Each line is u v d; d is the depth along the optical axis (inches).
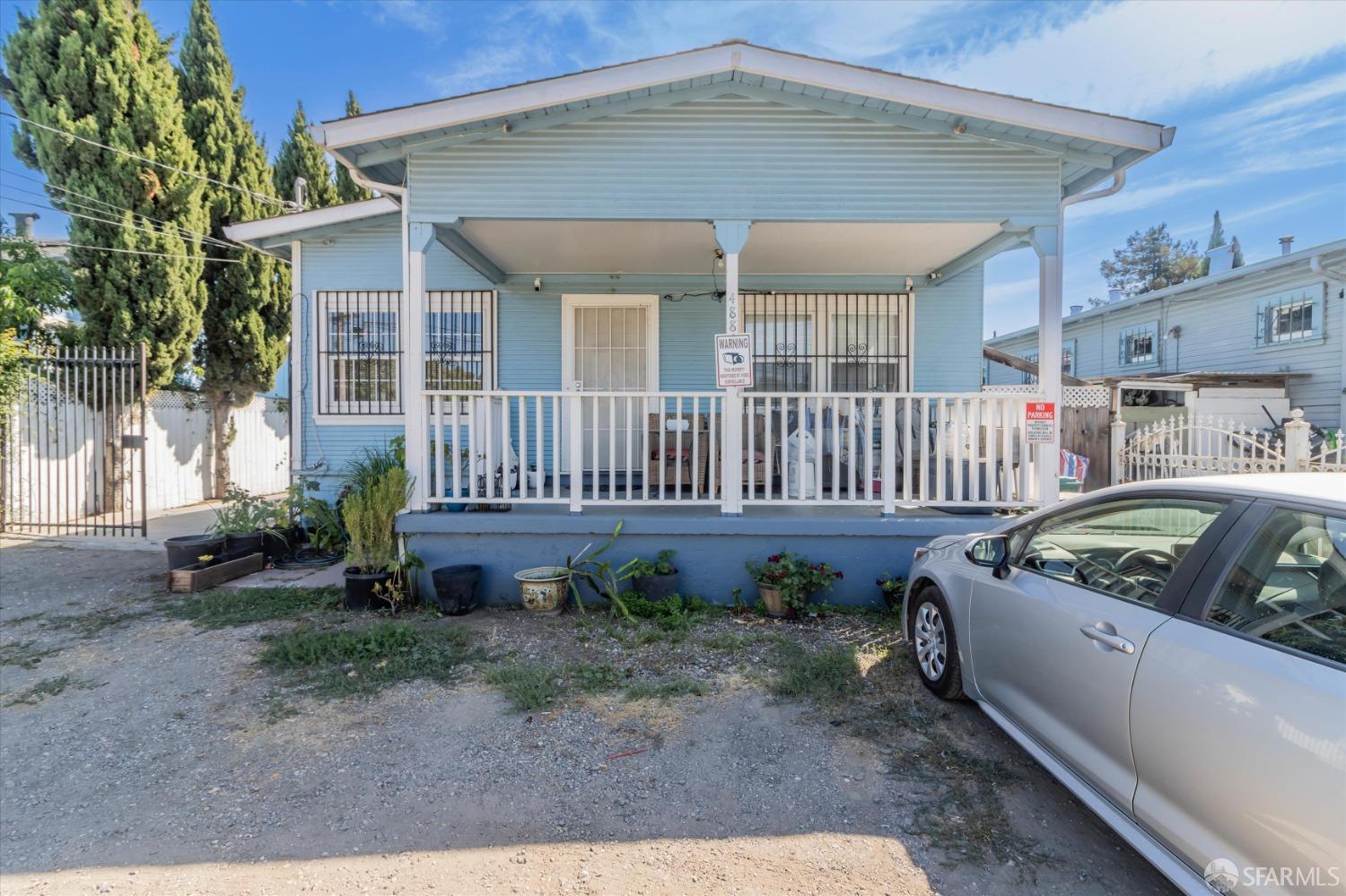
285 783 115.6
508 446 215.3
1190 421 416.5
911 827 103.2
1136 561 99.0
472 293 303.6
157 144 374.9
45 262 369.4
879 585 207.6
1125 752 87.5
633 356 306.0
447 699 148.0
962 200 216.2
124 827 103.6
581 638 183.2
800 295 303.0
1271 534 81.3
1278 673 70.9
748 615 201.5
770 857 96.1
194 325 392.5
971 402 217.0
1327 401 465.4
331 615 204.5
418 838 100.9
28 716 140.9
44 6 354.3
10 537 322.0
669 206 216.1
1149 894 88.2
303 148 554.3
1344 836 61.6
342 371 307.4
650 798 110.9
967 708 142.5
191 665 167.6
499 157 214.5
